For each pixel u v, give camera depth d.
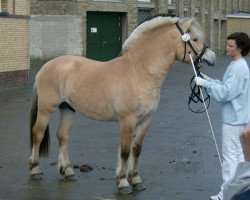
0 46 20.67
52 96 8.14
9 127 13.41
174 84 25.19
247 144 2.46
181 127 13.73
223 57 50.94
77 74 7.89
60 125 8.41
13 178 8.49
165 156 10.21
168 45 7.31
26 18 22.17
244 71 6.70
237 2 60.88
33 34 35.03
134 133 7.71
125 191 7.58
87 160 9.84
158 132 12.94
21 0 21.86
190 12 47.41
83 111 7.84
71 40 34.66
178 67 35.69
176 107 17.62
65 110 8.36
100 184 8.15
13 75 21.59
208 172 8.96
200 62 7.38
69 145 11.23
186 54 7.29
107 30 36.28
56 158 9.98
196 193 7.71
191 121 14.77
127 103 7.31
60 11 34.66
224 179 7.01
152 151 10.67
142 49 7.39
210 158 10.05
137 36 7.46
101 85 7.57
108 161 9.77
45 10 34.88
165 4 41.09
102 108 7.59
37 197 7.44
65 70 8.00
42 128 8.31
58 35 34.84
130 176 7.84
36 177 8.38
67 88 7.91
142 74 7.32
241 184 2.48
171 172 8.96
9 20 21.11
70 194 7.60
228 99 6.75
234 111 6.78
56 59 8.33
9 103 17.66
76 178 8.48
